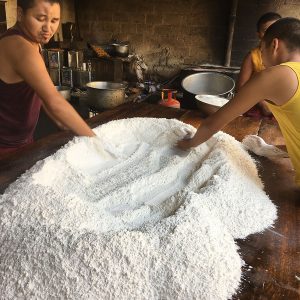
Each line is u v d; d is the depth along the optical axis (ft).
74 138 4.41
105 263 2.48
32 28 4.06
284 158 4.84
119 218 3.22
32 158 4.40
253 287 2.62
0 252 2.69
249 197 3.59
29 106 4.92
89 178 3.98
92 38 14.84
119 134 5.12
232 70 13.47
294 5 12.35
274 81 3.52
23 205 3.04
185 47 14.02
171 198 3.44
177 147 4.76
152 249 2.62
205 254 2.63
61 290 2.40
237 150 4.54
